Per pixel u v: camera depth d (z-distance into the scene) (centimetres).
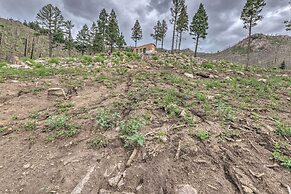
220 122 555
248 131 516
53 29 4459
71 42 5741
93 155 400
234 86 1128
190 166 379
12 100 673
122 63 1644
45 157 399
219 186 342
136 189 328
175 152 409
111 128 490
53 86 849
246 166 388
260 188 342
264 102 841
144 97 725
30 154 407
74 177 350
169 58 2245
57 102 687
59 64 1526
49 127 493
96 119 525
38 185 338
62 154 407
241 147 445
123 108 611
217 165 388
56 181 345
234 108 693
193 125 520
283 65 5612
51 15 4403
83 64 1540
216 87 1064
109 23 4853
